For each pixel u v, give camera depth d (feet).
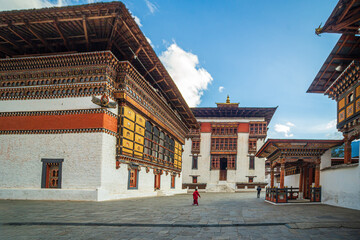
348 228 33.32
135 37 71.10
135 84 79.30
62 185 66.28
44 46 76.43
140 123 85.92
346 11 43.98
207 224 35.24
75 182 65.82
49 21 65.31
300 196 83.20
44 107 70.74
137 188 85.40
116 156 71.77
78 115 68.39
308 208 55.11
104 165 66.54
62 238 28.12
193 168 181.47
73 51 75.82
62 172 66.80
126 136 75.36
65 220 36.58
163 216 41.70
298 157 69.26
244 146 179.83
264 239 28.40
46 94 71.31
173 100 123.44
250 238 28.78
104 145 66.80
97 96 68.08
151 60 84.53
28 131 70.49
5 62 73.31
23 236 28.73
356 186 53.11
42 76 72.28
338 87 69.62
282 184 68.39
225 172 189.67
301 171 83.87
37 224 34.63
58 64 71.56
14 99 72.74
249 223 35.88
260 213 46.42
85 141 66.90
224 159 201.57
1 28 69.00
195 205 60.90
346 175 56.75
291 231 31.96
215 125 184.44
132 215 42.01
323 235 29.91
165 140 116.37
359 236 29.40
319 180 68.80
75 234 29.81
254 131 180.96
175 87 108.17
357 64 58.54
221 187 169.89
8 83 73.97
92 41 73.41
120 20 63.52
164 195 104.27
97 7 60.54
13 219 37.06
